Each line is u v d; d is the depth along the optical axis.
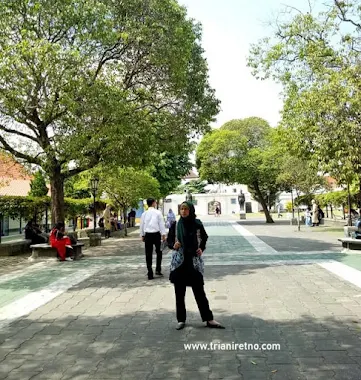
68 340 5.22
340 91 12.40
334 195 30.77
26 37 11.06
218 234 22.83
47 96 11.16
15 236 24.42
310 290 7.55
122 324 5.83
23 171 16.38
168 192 41.03
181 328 5.51
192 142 18.69
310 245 15.66
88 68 12.16
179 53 14.31
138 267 11.13
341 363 4.20
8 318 6.35
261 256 12.59
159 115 16.69
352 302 6.61
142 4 13.88
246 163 33.91
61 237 13.14
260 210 73.06
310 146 14.87
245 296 7.27
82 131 11.30
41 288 8.64
